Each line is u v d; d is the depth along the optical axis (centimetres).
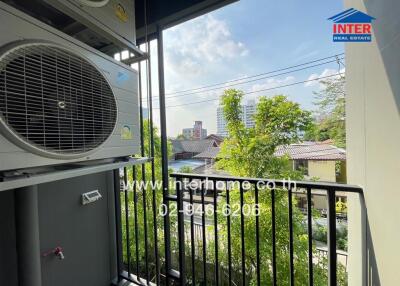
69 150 84
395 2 87
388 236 97
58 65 81
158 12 177
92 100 96
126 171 196
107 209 173
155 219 191
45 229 131
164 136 185
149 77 179
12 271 115
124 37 121
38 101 74
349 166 159
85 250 155
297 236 442
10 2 92
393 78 91
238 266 459
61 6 87
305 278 425
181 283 175
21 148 70
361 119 134
